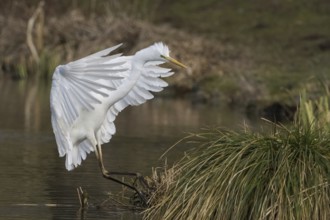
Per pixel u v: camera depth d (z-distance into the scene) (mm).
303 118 13047
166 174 11781
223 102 27609
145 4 45781
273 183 10219
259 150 10695
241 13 45656
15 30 39594
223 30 43000
